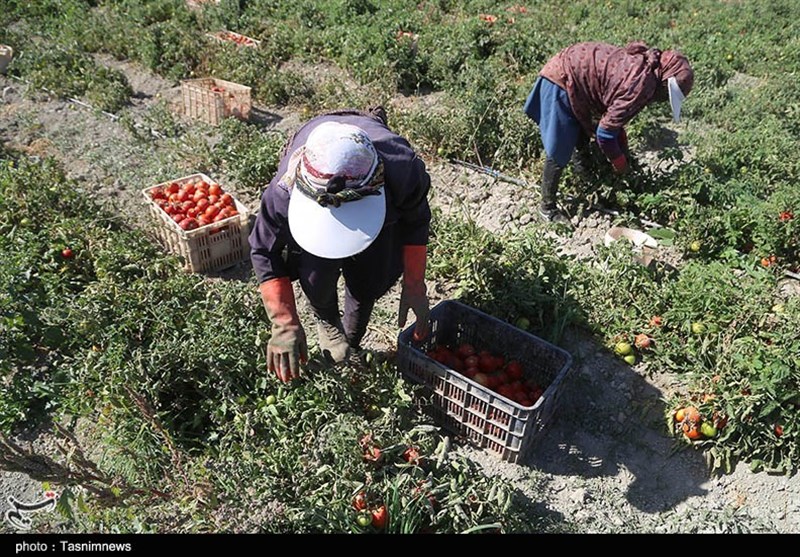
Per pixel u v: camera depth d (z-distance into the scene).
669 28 11.55
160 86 9.25
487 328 4.78
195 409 4.52
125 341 4.80
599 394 4.86
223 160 7.33
